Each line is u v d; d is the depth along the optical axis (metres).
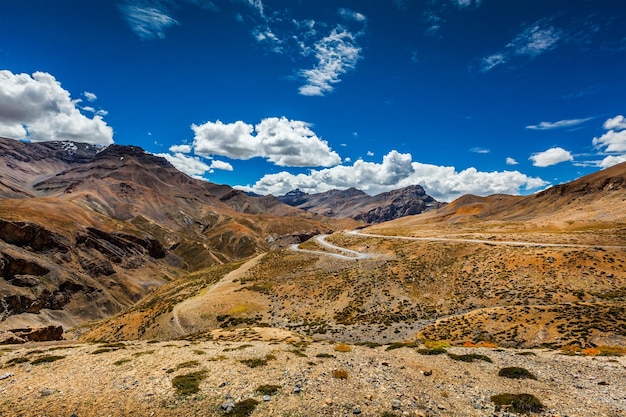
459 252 99.69
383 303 76.31
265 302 86.12
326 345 35.16
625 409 17.98
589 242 100.31
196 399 18.61
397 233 187.12
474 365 26.00
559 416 17.12
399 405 18.28
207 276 141.12
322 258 124.94
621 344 37.78
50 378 21.73
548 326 45.97
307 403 18.20
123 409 17.48
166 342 36.81
